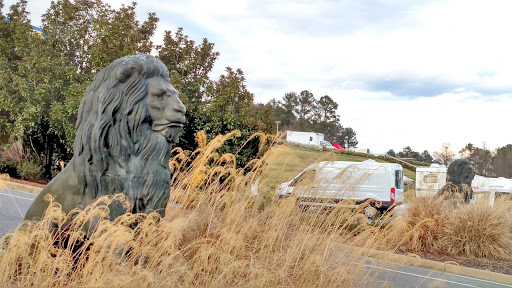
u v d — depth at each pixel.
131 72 3.90
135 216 3.73
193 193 5.39
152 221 3.69
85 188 3.81
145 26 16.94
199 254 3.91
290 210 4.96
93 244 3.52
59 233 3.75
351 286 4.39
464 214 9.72
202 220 4.76
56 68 16.11
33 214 3.94
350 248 4.92
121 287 3.23
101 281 3.15
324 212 5.23
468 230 9.51
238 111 14.57
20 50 16.77
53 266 3.30
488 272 8.10
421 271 7.98
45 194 3.92
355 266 4.69
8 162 16.53
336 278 4.30
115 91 3.86
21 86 15.77
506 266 8.66
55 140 16.38
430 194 10.37
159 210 4.10
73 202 3.85
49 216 3.48
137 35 15.95
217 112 14.12
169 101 4.07
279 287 4.02
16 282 3.29
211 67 16.88
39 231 3.39
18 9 18.08
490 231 9.43
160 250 3.68
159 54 16.34
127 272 3.37
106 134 3.82
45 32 16.78
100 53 15.27
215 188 5.48
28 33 16.73
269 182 5.85
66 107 15.35
